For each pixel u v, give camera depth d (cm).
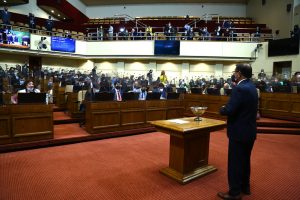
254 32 1738
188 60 1688
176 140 371
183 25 1923
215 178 375
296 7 1494
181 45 1600
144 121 702
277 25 1686
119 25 1920
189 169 369
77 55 1658
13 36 1373
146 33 1677
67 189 333
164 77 1145
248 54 1576
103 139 611
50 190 329
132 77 1313
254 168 423
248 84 300
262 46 1542
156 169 408
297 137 664
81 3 2130
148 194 323
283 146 570
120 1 2148
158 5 2150
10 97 615
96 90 786
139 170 404
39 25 1689
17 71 1226
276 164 445
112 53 1672
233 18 2053
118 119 648
